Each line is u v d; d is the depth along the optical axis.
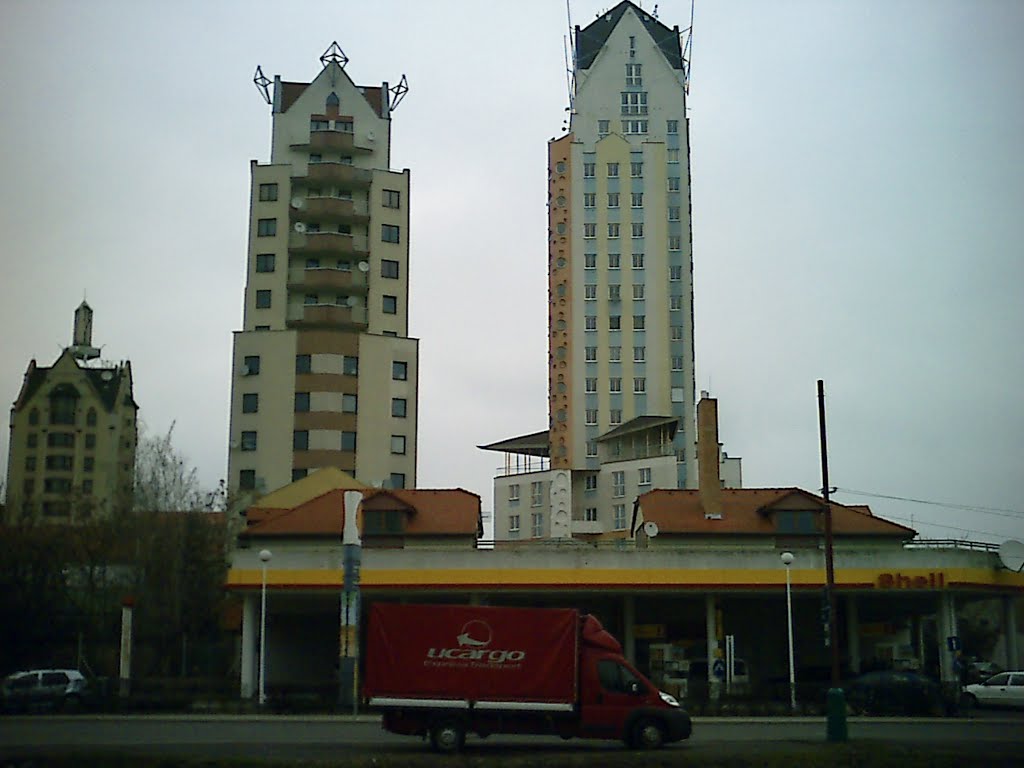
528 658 27.23
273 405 82.38
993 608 80.56
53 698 41.00
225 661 57.03
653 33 118.88
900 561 47.31
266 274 85.81
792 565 47.16
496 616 27.38
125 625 44.12
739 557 47.38
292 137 89.50
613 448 103.38
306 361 83.00
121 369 113.38
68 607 55.91
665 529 52.69
